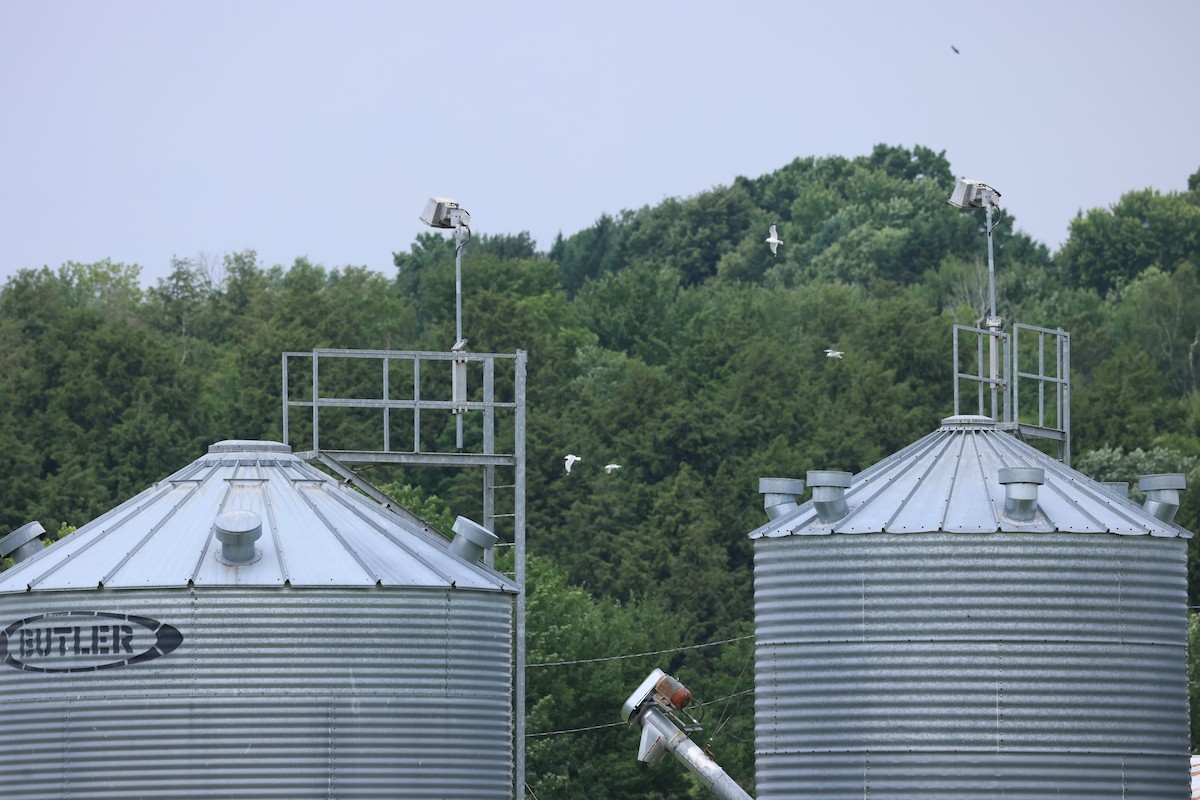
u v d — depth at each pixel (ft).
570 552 522.88
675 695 166.09
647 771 371.35
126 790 164.96
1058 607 171.42
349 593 169.99
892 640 172.65
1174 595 174.81
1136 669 171.73
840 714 173.47
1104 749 169.99
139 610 167.32
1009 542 172.04
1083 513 175.83
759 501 527.81
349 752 168.04
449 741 172.04
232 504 180.14
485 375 205.46
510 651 180.96
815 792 173.68
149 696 166.09
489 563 205.57
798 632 176.76
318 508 181.16
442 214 208.85
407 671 171.12
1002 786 168.96
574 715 371.56
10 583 172.24
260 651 167.53
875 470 187.62
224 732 165.89
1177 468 527.81
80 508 510.58
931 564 172.65
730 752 397.80
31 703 167.53
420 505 424.46
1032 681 170.30
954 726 170.09
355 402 201.98
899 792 170.30
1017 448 187.62
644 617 430.61
